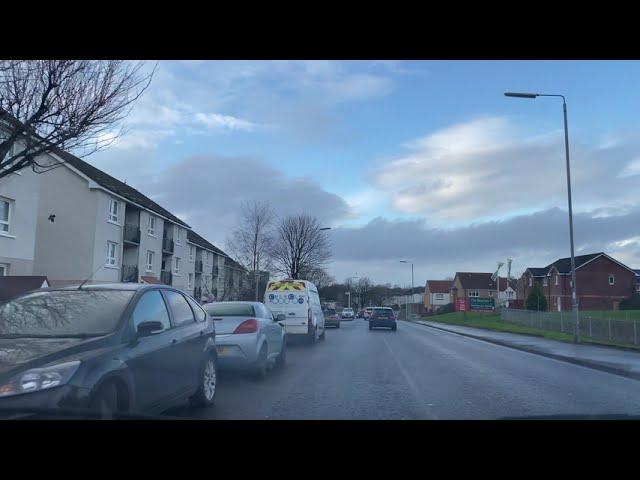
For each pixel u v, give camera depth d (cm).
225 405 864
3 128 1064
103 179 3544
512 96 2227
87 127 1085
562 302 6494
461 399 950
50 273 3172
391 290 15200
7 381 477
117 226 3512
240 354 1084
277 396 955
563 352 1895
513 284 9344
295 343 2294
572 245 2334
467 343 2455
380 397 959
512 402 927
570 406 898
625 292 6456
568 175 2325
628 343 2178
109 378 534
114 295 659
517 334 3073
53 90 1037
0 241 2283
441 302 11331
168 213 4656
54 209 3216
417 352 1905
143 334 614
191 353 753
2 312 628
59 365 504
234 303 1223
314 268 5909
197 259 5669
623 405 916
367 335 3056
